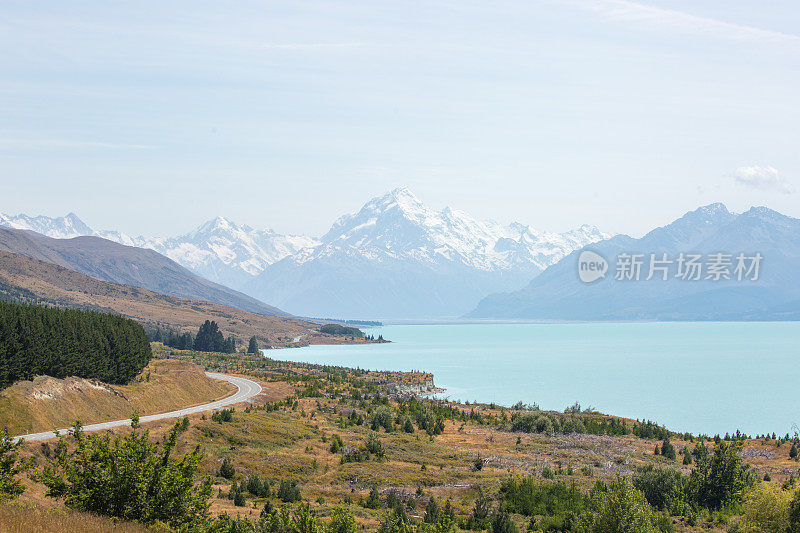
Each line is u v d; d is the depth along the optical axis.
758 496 59.31
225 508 62.28
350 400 155.38
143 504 37.41
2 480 38.94
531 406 184.00
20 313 105.75
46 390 97.94
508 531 60.81
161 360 174.62
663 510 73.06
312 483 79.69
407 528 50.97
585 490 76.50
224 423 102.06
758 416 194.50
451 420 145.88
